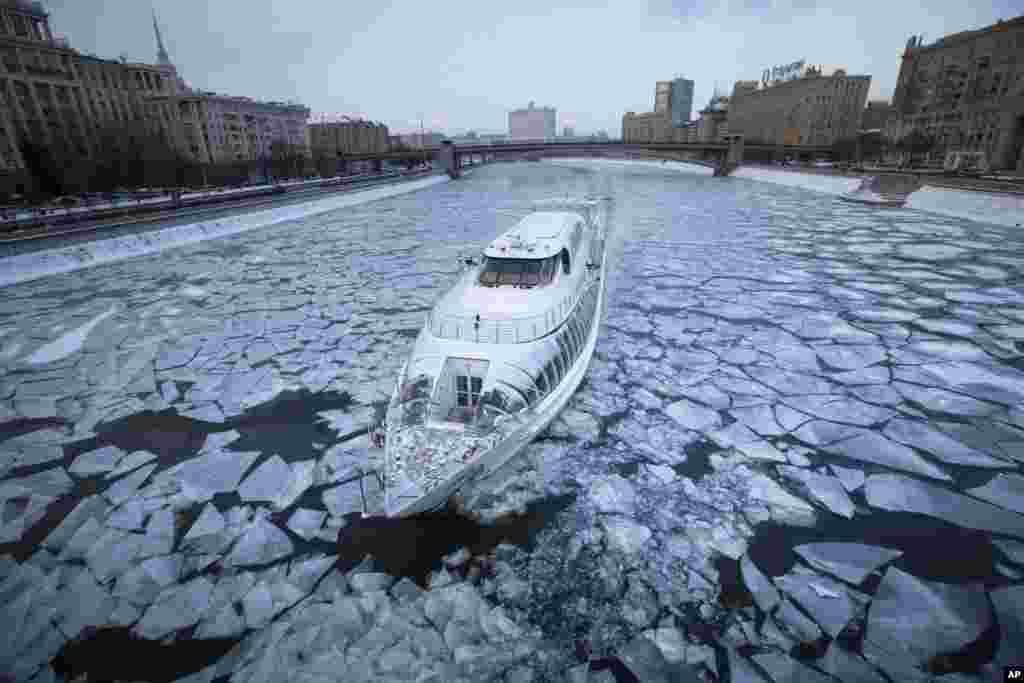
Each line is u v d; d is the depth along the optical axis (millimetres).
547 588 6230
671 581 6289
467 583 6316
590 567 6523
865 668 5152
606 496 7812
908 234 28656
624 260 23359
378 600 6090
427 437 7598
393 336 14320
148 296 18484
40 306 17297
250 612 5945
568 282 11219
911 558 6570
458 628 5723
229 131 77062
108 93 67688
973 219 33188
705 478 8227
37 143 51969
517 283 10562
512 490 7961
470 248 26594
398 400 8469
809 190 55844
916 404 10359
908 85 80312
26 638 5598
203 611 5957
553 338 9445
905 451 8828
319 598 6129
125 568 6570
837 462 8586
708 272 21062
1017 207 31094
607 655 5379
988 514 7320
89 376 12055
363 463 8711
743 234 29469
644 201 46594
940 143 72750
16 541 7027
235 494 7988
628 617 5820
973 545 6770
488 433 7621
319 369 12328
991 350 12859
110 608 5984
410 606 6012
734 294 18016
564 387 9461
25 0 60344
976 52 66938
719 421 9875
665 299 17531
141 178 57188
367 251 26250
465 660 5363
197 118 72438
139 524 7355
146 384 11648
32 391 11336
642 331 14562
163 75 78188
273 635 5652
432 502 6832
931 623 5648
